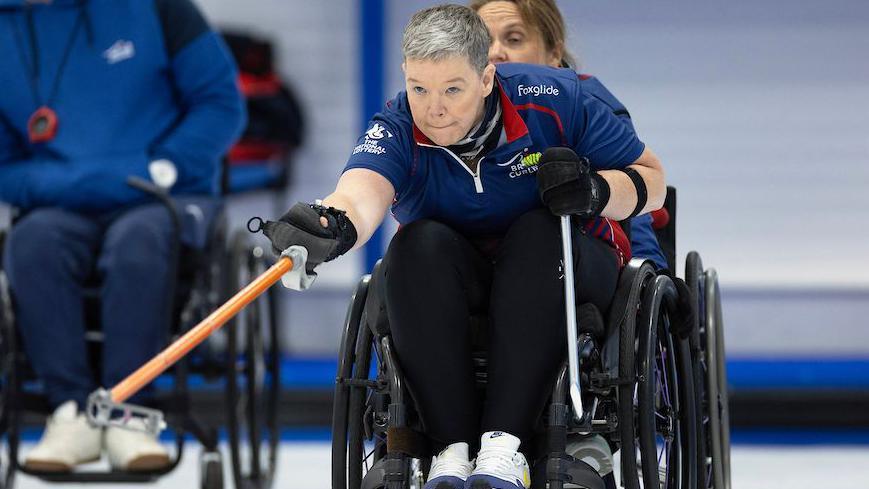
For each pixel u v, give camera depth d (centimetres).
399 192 985
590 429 947
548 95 984
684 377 1028
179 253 1416
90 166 1484
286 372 2303
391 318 930
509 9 1222
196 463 1925
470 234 999
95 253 1453
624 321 960
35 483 1745
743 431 2198
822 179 2484
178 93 1559
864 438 2172
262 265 1594
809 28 2469
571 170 913
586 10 2484
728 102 2486
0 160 1537
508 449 898
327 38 2506
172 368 1408
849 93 2475
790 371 2288
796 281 2488
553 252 933
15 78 1521
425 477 966
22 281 1402
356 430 953
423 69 899
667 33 2484
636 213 990
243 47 2375
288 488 1725
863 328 2492
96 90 1516
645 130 2492
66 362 1404
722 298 2498
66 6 1534
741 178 2489
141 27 1530
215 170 1557
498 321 925
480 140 959
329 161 2514
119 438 1385
